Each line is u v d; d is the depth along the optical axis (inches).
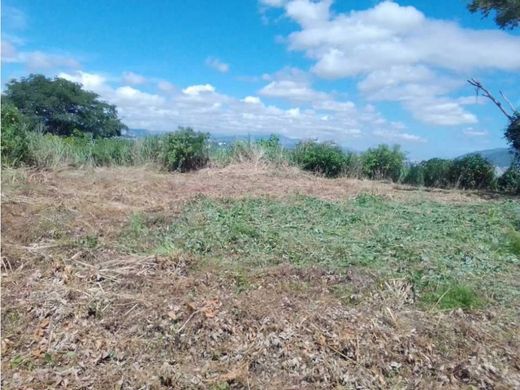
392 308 142.6
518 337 129.0
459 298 150.3
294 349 119.1
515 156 477.1
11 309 135.3
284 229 229.5
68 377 109.2
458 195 413.7
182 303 138.9
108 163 454.6
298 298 147.3
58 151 403.9
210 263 174.1
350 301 147.6
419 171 501.4
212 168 486.3
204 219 239.1
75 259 173.5
